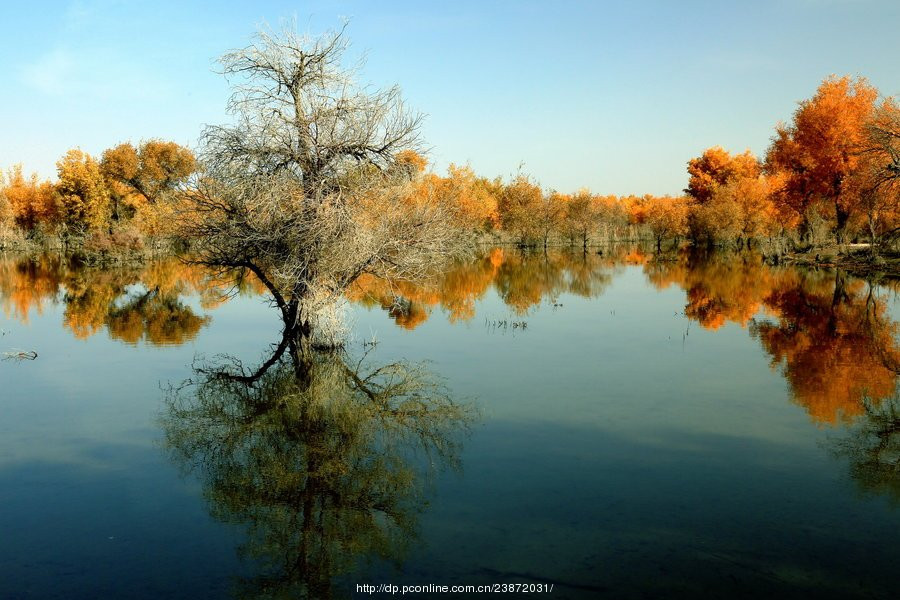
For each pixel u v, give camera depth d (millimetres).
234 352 17297
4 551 6781
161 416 11680
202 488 8516
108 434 10680
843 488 7922
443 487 8180
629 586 5793
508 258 56969
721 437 9789
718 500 7609
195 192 16562
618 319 21797
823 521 7055
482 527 7031
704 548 6473
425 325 21047
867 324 19781
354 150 16734
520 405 11680
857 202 41000
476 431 10336
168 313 25031
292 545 6879
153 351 17453
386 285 29719
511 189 70125
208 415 11758
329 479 8750
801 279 33438
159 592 5949
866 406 11328
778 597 5598
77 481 8719
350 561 6488
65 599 5816
